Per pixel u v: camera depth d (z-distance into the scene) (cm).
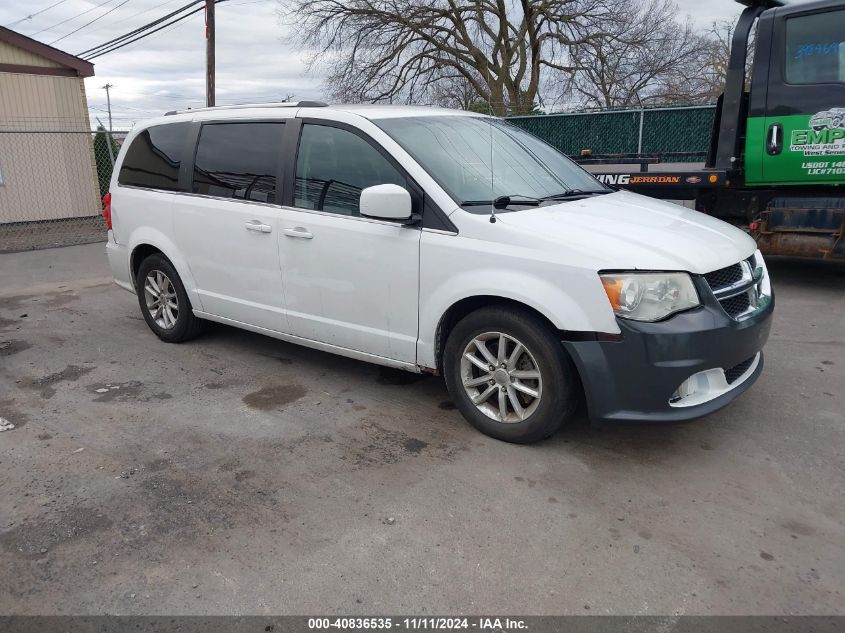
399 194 360
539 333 342
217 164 489
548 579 264
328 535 294
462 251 358
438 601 254
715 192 731
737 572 266
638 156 818
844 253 648
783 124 641
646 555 277
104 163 1627
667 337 318
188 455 368
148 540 293
